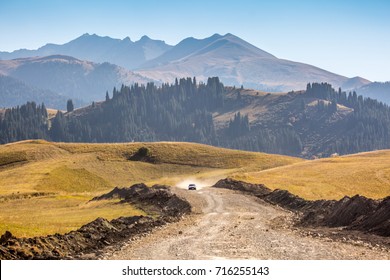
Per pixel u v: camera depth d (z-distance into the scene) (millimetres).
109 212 65062
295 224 48219
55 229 44156
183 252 30594
